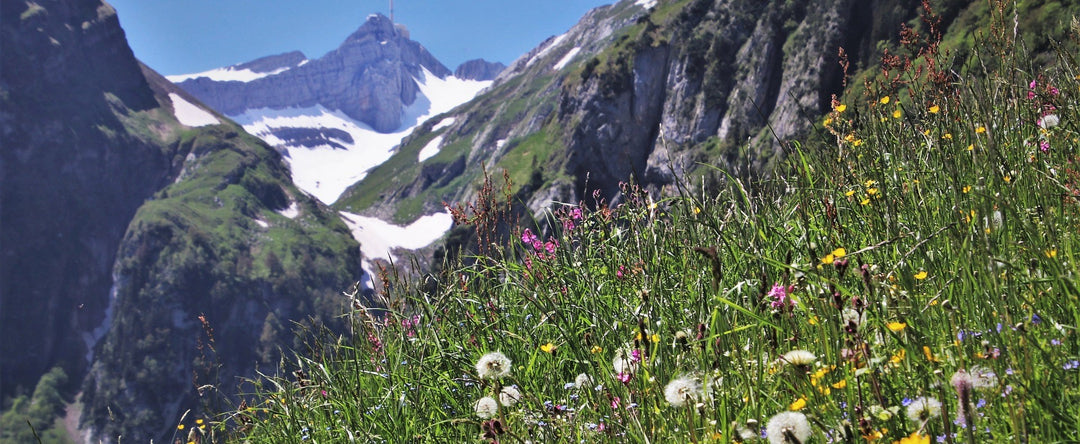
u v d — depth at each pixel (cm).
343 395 229
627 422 142
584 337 189
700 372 135
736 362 136
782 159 226
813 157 225
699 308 165
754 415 121
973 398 105
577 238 236
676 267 198
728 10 7531
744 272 178
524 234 238
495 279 234
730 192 203
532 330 204
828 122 231
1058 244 139
